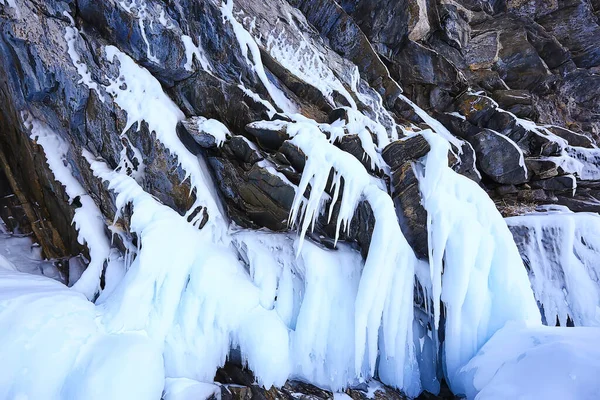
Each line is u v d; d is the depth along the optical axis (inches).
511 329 167.6
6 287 133.8
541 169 308.0
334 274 181.3
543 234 242.5
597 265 232.4
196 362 152.6
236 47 234.1
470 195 193.0
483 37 391.2
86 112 192.7
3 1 172.9
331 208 181.0
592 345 128.4
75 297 141.6
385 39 334.0
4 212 207.6
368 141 205.2
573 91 412.5
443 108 352.2
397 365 177.5
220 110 225.3
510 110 363.9
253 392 152.9
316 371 173.2
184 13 224.1
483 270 181.0
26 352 110.1
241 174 204.5
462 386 169.9
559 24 425.4
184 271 161.8
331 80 274.4
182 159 193.9
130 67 203.5
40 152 190.4
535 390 121.2
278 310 179.2
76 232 178.4
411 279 181.6
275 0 271.4
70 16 195.9
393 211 177.0
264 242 189.2
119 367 115.0
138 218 168.4
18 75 182.9
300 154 192.4
